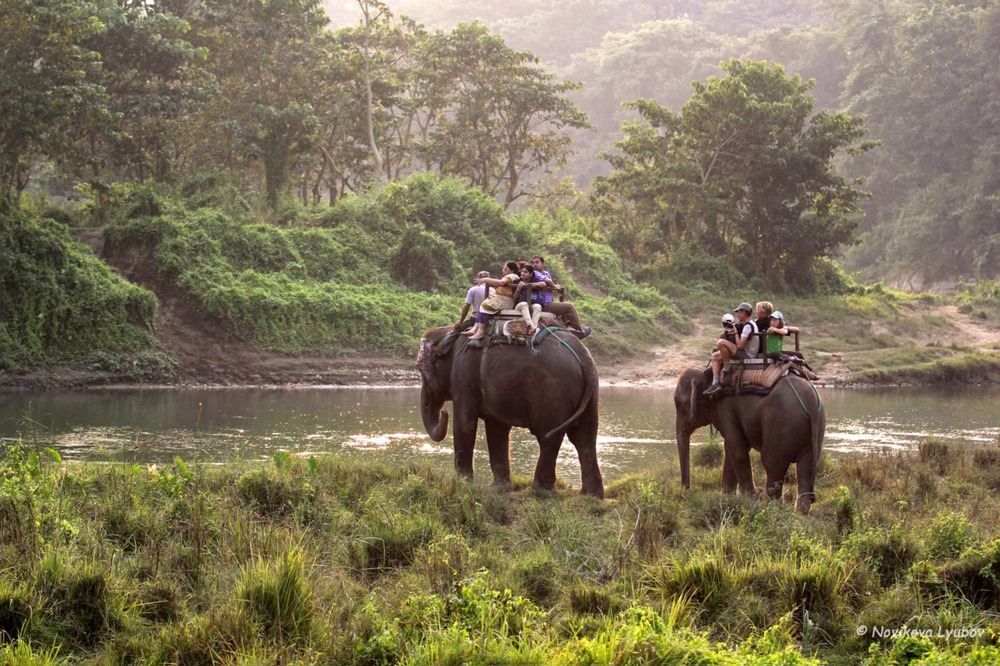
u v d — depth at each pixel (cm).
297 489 1161
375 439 2245
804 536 1023
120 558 905
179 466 1184
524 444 2227
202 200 4981
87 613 777
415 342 4297
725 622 800
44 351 3622
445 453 2023
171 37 5419
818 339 5597
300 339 4106
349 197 5500
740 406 1377
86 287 3778
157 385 3691
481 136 7019
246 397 3350
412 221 5378
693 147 6738
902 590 842
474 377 1437
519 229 5678
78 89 4109
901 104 11369
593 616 805
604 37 15662
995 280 10006
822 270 7475
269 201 5444
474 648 690
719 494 1273
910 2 12775
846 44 12731
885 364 4881
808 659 714
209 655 716
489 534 1110
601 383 4288
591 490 1394
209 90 5212
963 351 5291
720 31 17225
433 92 7038
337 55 6469
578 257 6012
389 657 709
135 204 4438
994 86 10794
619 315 5247
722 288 6462
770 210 6844
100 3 4731
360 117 6688
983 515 1255
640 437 2448
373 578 957
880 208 11781
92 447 2044
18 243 3734
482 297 1498
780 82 6794
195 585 868
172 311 4022
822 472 1659
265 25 5753
